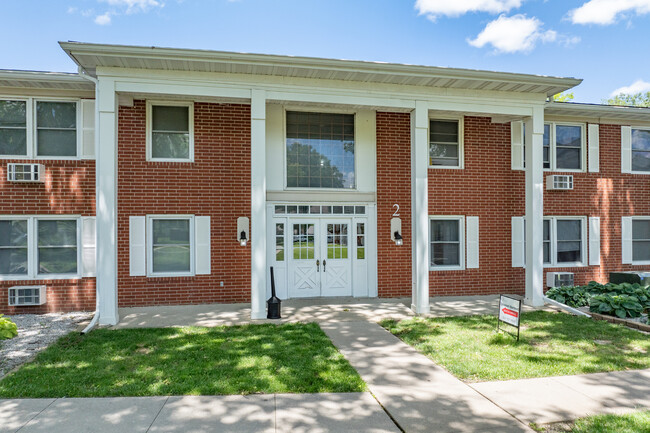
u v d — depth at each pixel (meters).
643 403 4.33
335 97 8.62
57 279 8.95
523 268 11.13
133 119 9.21
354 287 10.44
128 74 7.85
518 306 6.62
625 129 11.73
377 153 10.50
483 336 6.95
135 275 9.21
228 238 9.66
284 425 3.85
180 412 4.11
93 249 9.05
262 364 5.48
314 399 4.44
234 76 8.22
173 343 6.45
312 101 8.53
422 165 8.98
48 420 3.94
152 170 9.30
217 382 4.84
